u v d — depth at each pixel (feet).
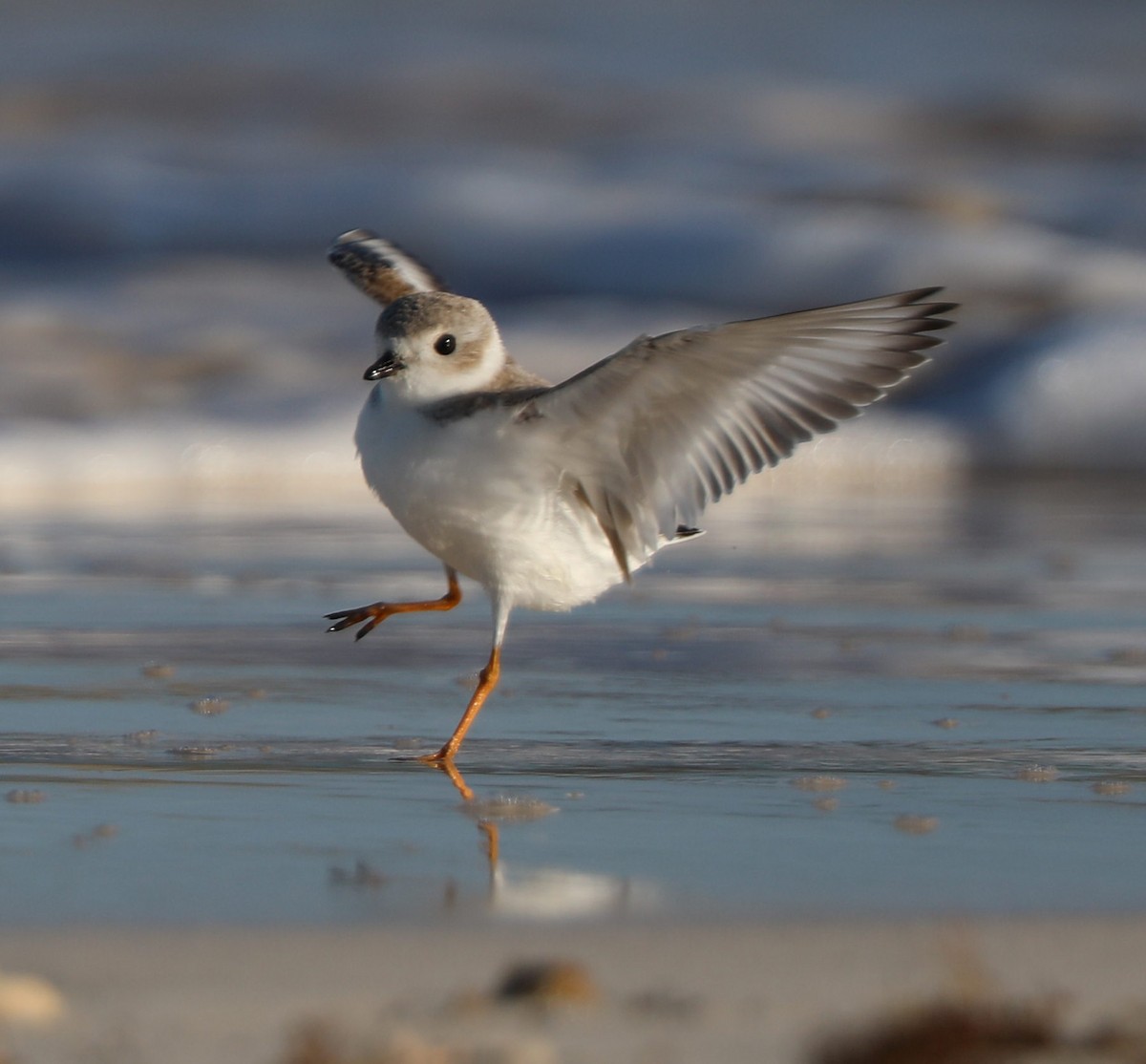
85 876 19.95
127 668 33.14
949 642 36.60
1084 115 109.50
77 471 57.16
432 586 42.52
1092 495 60.80
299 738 27.89
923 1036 14.61
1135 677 33.40
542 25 131.85
